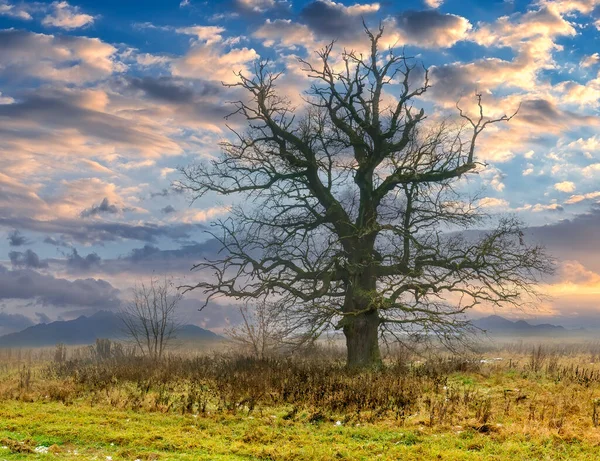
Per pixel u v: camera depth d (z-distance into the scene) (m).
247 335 30.78
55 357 33.94
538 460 10.19
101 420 13.52
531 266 25.84
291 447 11.21
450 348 25.84
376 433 12.30
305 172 28.47
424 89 27.48
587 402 15.17
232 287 27.72
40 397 17.50
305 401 15.69
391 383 17.42
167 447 11.14
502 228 26.17
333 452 10.72
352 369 23.17
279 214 28.66
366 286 27.77
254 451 10.82
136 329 31.94
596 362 28.14
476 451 10.79
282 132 28.09
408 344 27.38
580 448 10.88
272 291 27.59
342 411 14.52
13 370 28.52
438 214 27.75
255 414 14.40
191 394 16.30
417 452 10.73
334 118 28.17
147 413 14.66
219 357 28.67
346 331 27.09
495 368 22.08
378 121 28.52
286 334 26.66
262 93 28.03
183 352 34.78
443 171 28.27
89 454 10.75
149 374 21.69
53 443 11.52
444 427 12.55
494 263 26.02
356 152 29.00
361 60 27.95
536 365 22.48
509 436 11.70
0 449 10.65
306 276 27.89
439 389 17.39
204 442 11.48
